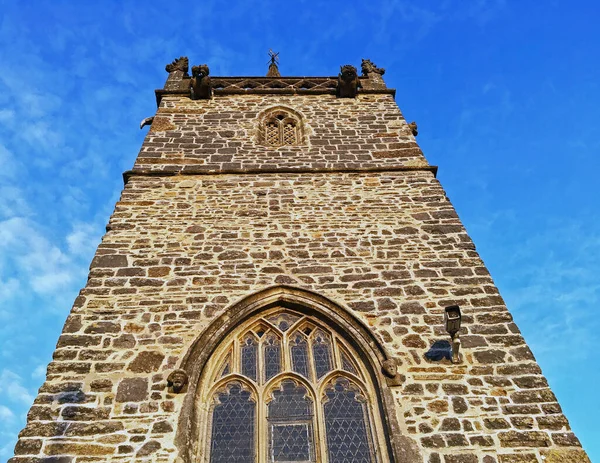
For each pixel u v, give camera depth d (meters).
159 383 8.28
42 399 7.91
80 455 7.36
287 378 8.87
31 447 7.38
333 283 9.99
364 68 17.73
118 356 8.59
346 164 13.10
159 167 12.76
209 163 13.01
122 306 9.38
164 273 10.02
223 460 7.88
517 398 8.10
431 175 12.70
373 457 7.89
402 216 11.48
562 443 7.58
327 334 9.42
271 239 10.88
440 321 9.27
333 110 15.38
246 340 9.39
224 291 9.77
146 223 11.11
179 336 8.97
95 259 10.18
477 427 7.78
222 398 8.59
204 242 10.74
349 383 8.77
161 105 15.30
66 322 9.02
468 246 10.71
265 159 13.25
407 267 10.28
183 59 17.73
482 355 8.69
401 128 14.54
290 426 8.27
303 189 12.25
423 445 7.61
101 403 7.95
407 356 8.73
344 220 11.39
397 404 8.08
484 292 9.76
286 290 9.87
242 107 15.39
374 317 9.38
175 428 7.74
